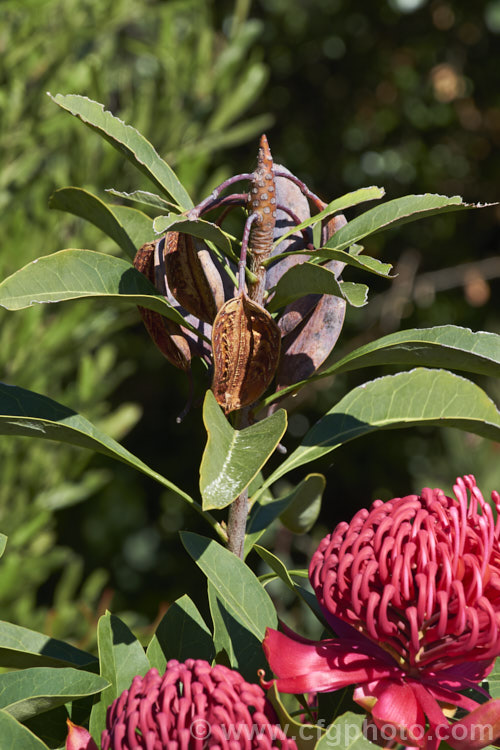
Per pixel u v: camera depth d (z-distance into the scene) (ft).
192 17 8.45
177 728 2.93
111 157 6.80
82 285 3.23
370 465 13.21
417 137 13.73
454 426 3.47
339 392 12.98
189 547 3.33
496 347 3.25
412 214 3.17
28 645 3.46
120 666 3.28
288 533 11.20
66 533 13.69
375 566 3.03
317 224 3.47
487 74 13.29
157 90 7.20
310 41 13.47
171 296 3.31
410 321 13.56
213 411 3.13
